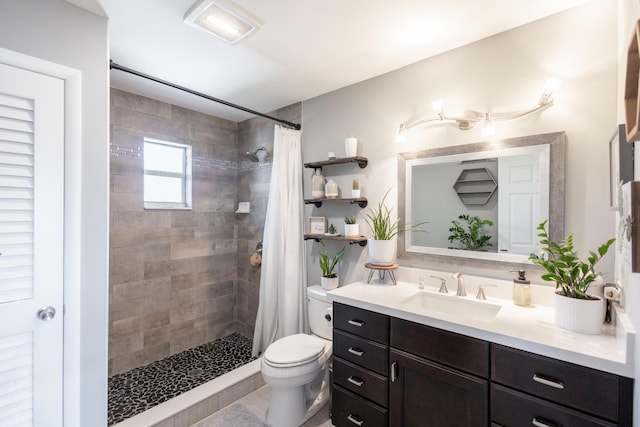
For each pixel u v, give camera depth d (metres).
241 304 3.27
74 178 1.43
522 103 1.64
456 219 1.87
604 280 1.40
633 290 1.00
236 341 3.08
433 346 1.42
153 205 2.71
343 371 1.78
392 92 2.15
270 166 2.98
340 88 2.46
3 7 1.26
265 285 2.68
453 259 1.88
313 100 2.65
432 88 1.97
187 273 2.89
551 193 1.54
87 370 1.46
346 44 1.83
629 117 0.77
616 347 1.10
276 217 2.66
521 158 1.63
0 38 1.25
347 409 1.76
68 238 1.41
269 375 1.79
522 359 1.19
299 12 1.54
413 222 2.05
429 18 1.58
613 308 1.26
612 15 1.40
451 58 1.89
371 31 1.70
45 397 1.35
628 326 1.03
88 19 1.50
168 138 2.75
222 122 3.19
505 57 1.69
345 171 2.42
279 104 2.82
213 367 2.56
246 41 1.80
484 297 1.69
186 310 2.88
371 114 2.27
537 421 1.15
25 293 1.30
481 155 1.77
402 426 1.53
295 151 2.67
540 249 1.58
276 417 1.88
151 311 2.64
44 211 1.35
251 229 3.17
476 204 1.79
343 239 2.24
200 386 2.11
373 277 2.20
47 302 1.35
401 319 1.53
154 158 2.73
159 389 2.22
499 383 1.24
